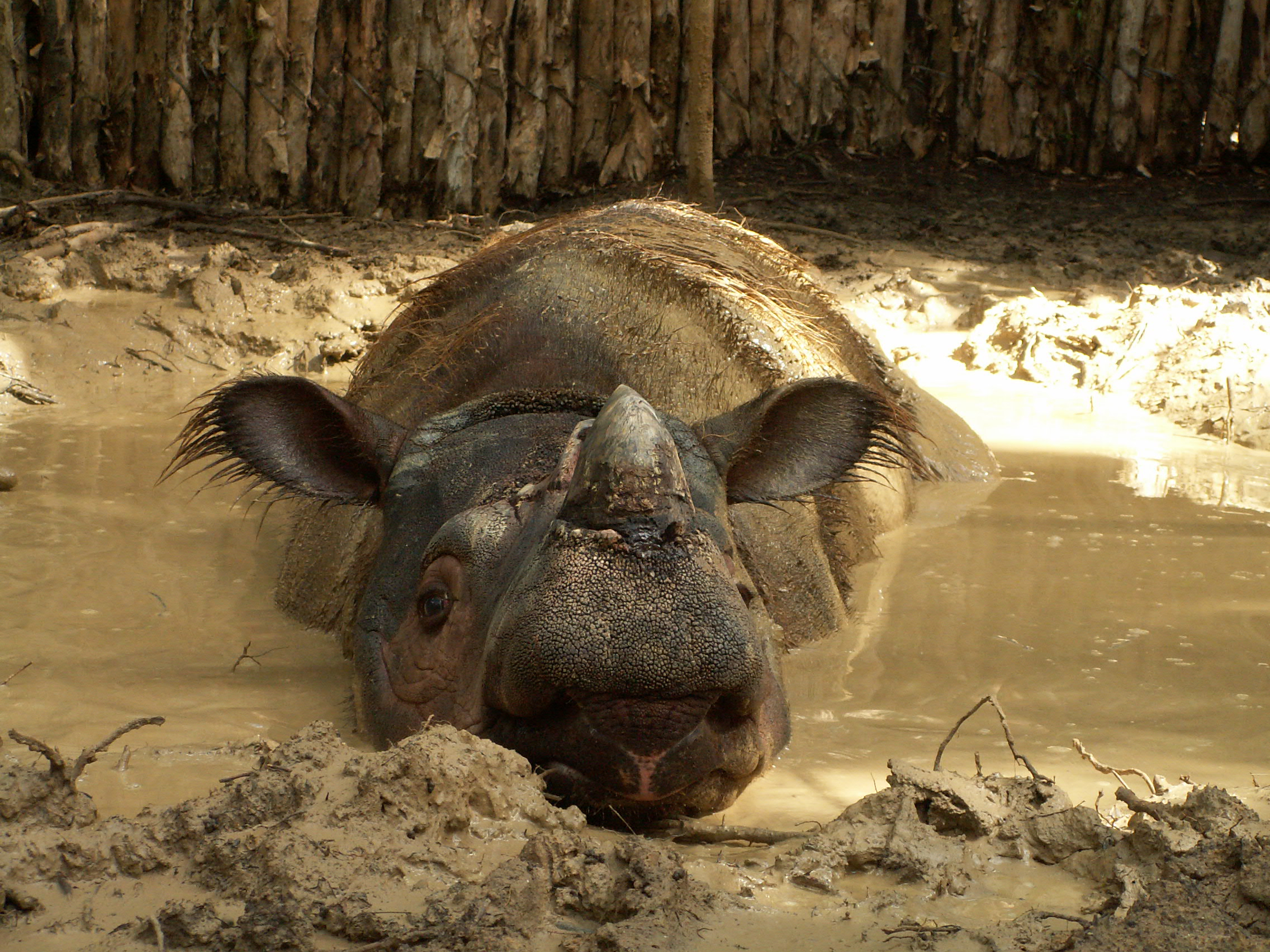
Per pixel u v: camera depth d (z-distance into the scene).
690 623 4.96
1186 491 12.24
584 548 5.07
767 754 5.89
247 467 7.15
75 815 5.01
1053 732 6.98
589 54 23.28
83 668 7.57
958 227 22.23
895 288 18.80
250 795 5.04
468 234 20.64
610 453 5.17
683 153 24.22
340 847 4.73
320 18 21.56
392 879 4.63
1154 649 8.34
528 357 8.21
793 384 7.01
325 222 21.33
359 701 6.46
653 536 5.09
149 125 21.89
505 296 8.95
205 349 16.06
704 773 5.22
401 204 22.09
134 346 15.87
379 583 6.64
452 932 4.29
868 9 25.05
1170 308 16.77
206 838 4.82
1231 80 25.09
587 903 4.58
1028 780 5.64
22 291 16.59
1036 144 25.42
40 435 13.17
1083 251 20.75
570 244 9.53
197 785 5.81
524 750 5.40
